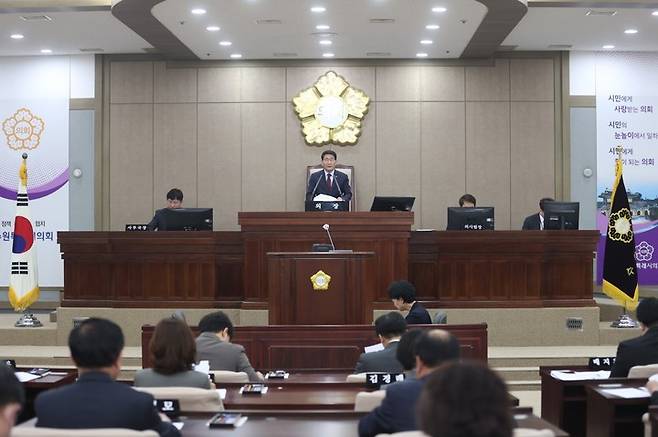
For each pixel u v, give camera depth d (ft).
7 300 45.37
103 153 45.65
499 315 34.65
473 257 34.94
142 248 34.99
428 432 6.40
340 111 45.24
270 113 45.44
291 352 25.35
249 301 33.50
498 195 45.27
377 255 33.09
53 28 39.52
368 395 13.89
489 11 35.04
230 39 40.50
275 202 45.39
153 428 11.15
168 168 45.60
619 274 34.83
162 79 45.60
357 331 25.44
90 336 11.12
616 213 35.14
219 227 45.44
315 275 26.58
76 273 35.53
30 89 45.80
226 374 17.62
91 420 10.80
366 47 42.42
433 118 45.37
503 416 6.30
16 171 45.75
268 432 12.69
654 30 40.32
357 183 45.29
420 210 45.27
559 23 38.99
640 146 45.37
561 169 45.27
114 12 35.01
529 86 45.39
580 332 34.83
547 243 34.81
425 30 38.68
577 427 20.17
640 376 17.90
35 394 18.98
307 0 33.50
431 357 11.66
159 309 34.78
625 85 45.42
